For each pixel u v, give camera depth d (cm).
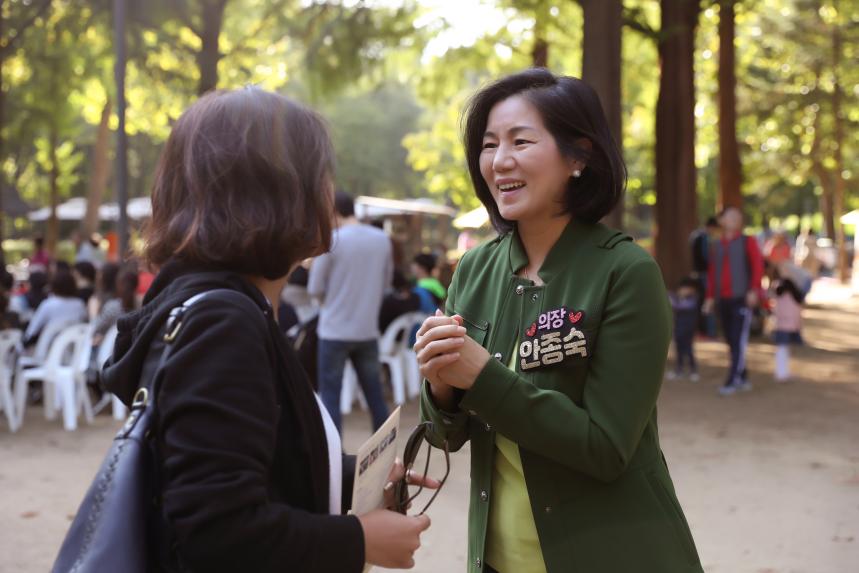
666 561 189
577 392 189
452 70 1655
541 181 195
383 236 659
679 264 1658
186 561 135
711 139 3127
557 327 190
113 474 137
